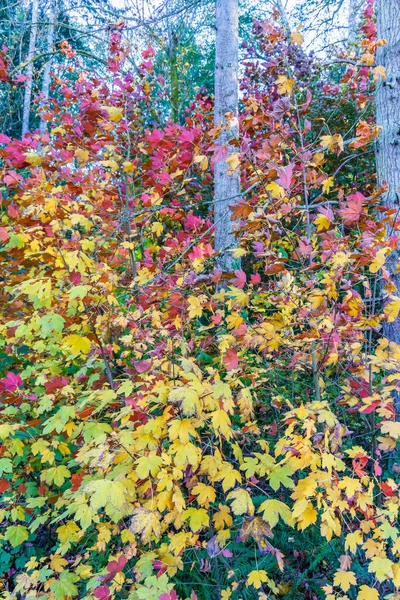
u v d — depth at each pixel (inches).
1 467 71.4
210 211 157.4
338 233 84.0
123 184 129.0
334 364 83.2
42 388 96.3
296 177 89.4
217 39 152.4
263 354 88.9
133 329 89.1
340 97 190.2
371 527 56.8
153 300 90.4
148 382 68.0
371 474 74.3
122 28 146.2
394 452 84.7
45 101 203.2
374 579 68.0
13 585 87.9
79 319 80.7
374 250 65.6
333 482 54.7
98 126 120.4
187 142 110.0
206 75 390.9
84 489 51.9
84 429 69.7
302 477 78.8
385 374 82.8
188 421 56.9
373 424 73.8
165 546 62.7
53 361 99.1
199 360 93.8
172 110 256.4
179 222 155.1
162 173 117.6
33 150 109.3
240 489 56.9
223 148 81.8
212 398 57.9
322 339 69.8
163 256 118.1
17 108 323.9
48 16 301.1
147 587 56.4
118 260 118.9
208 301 86.6
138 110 149.5
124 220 116.2
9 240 89.7
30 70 299.1
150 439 58.7
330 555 78.7
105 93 154.6
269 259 74.6
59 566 69.2
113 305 95.9
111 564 55.8
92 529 86.2
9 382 84.2
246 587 71.9
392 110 111.9
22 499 89.4
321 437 55.4
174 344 80.7
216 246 142.8
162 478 55.3
